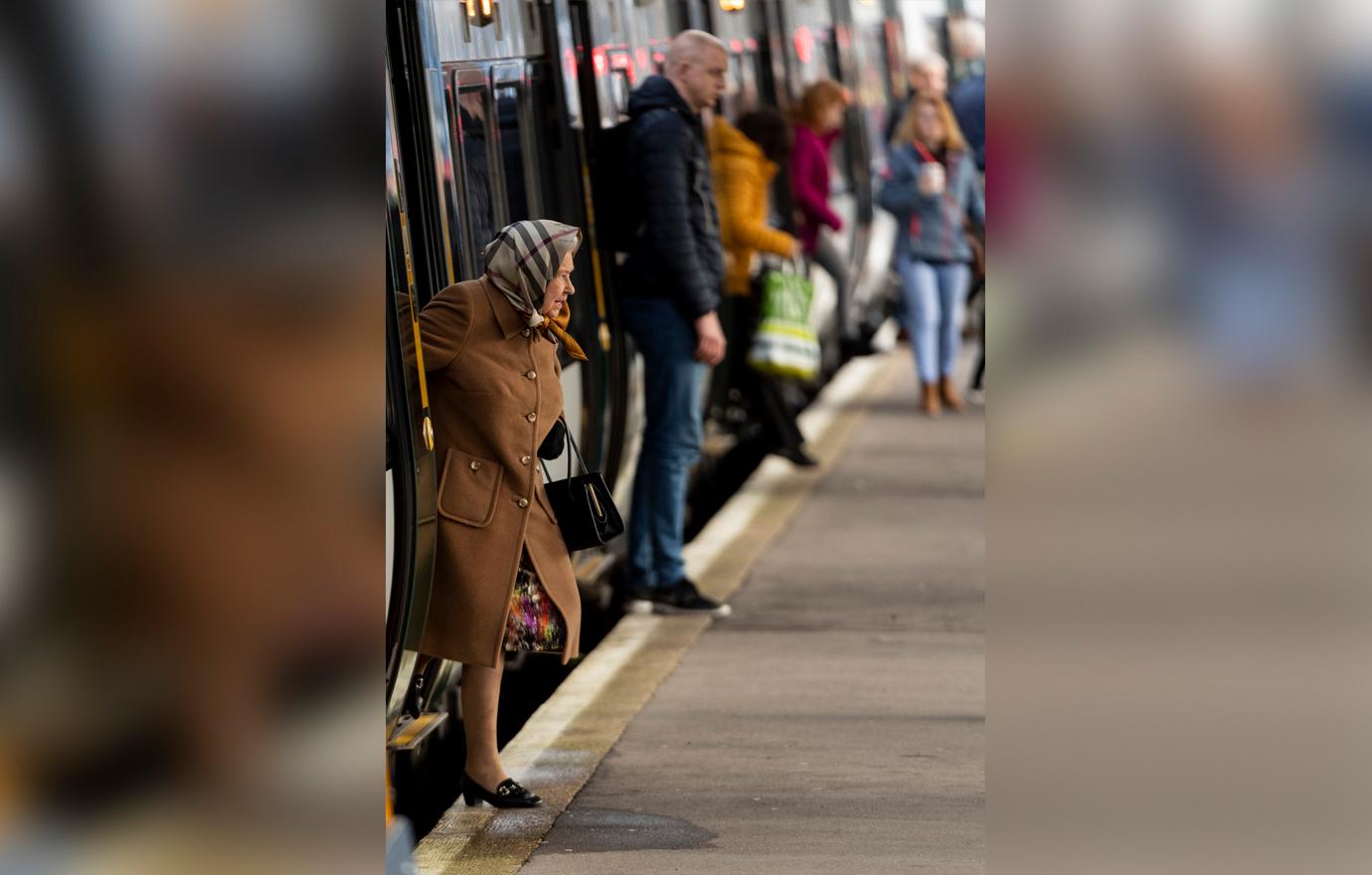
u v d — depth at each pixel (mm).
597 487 15688
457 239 18406
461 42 20219
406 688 14812
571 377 24312
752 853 15047
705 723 19391
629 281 23797
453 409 15211
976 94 43469
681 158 23359
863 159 54062
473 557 15047
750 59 42312
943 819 15891
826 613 24766
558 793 16938
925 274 41875
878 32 65438
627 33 28734
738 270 31156
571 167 23797
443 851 15352
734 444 39031
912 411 43000
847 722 19328
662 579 24766
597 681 21328
